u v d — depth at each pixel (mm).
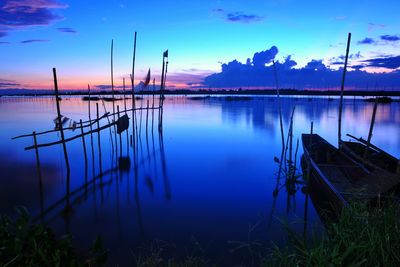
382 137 19578
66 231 6355
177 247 5594
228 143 16953
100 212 7344
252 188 9133
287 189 9000
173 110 44406
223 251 5406
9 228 3865
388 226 3803
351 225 4156
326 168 9500
